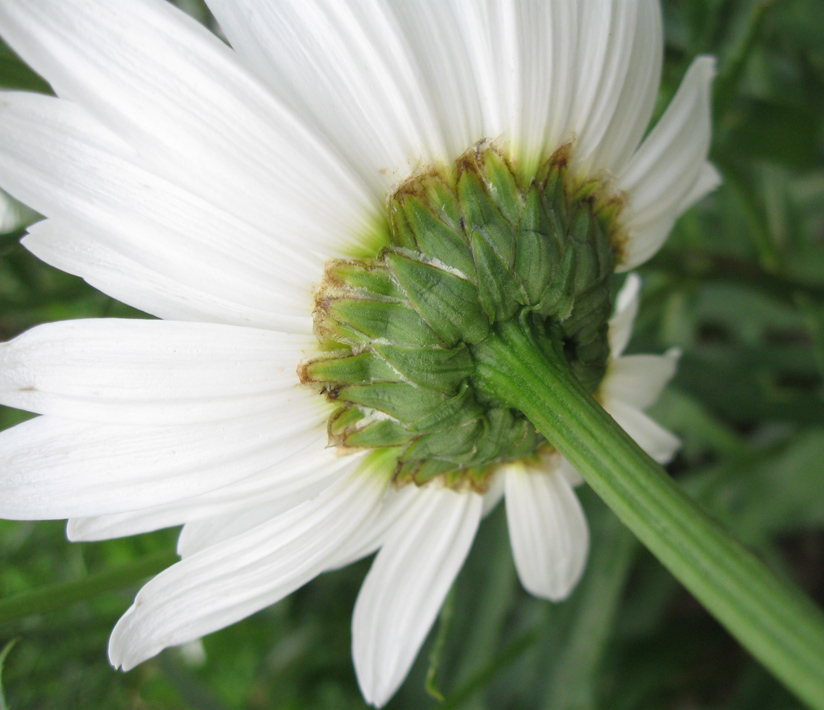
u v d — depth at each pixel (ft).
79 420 0.19
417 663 0.41
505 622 0.43
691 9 0.32
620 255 0.23
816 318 0.36
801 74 0.39
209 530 0.21
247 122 0.18
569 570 0.27
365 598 0.25
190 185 0.19
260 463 0.20
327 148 0.19
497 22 0.19
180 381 0.19
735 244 0.43
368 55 0.19
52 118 0.18
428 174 0.20
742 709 0.39
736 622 0.17
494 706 0.37
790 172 0.41
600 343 0.22
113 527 0.21
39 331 0.19
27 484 0.19
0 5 0.17
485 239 0.20
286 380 0.20
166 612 0.21
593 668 0.36
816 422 0.35
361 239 0.20
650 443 0.27
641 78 0.22
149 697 0.43
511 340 0.21
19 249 0.32
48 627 0.34
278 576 0.22
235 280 0.19
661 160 0.23
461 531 0.25
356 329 0.20
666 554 0.18
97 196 0.19
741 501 0.39
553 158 0.21
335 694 0.45
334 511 0.22
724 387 0.35
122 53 0.18
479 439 0.21
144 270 0.19
